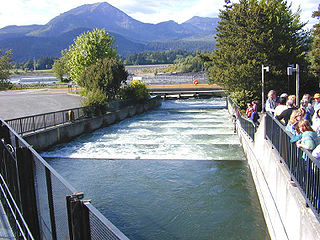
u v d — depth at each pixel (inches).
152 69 6776.6
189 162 635.5
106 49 1964.8
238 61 1098.1
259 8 1064.2
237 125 868.6
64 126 847.7
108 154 713.0
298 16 1202.0
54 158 697.6
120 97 1401.3
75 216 133.5
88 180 558.9
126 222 402.9
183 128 996.6
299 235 226.8
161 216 415.8
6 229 238.4
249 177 542.9
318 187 197.6
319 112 313.4
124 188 516.4
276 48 1049.5
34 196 219.6
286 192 272.1
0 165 309.7
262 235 359.9
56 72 3506.4
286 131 281.6
